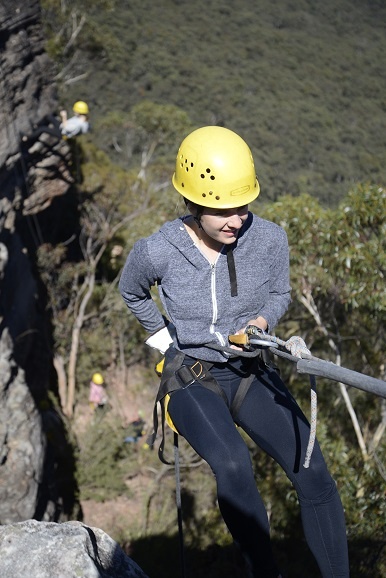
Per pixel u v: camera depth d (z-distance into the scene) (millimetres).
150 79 46438
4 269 16406
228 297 2529
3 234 17188
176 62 48312
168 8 52375
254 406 2539
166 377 2604
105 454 18453
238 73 50094
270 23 54875
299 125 46656
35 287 19250
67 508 17453
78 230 21656
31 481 14969
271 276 2607
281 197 12344
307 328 14125
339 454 11102
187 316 2555
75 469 18203
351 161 44906
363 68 53281
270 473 12602
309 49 53219
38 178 19125
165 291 2570
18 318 17750
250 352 2432
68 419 19703
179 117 32000
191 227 2527
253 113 46438
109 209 21688
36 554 2562
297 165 43469
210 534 14969
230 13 54469
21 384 15711
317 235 11984
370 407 13398
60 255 20234
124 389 21438
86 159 22297
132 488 18188
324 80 51469
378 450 11945
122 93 43500
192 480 16734
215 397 2531
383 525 10953
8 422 15055
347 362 14078
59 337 20719
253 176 2473
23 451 15039
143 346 22234
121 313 21219
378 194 11578
